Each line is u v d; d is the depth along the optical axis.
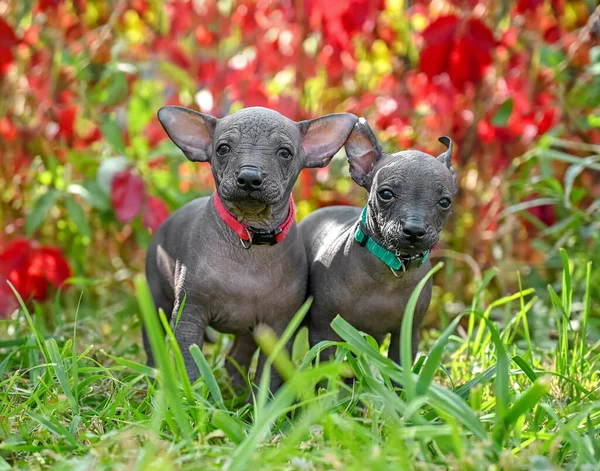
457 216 7.38
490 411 3.98
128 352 5.66
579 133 6.98
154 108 6.76
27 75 7.10
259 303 4.62
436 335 6.32
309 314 4.83
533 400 3.38
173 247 4.87
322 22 6.94
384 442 3.53
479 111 7.07
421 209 4.16
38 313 5.95
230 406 4.82
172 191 6.59
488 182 7.27
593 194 6.99
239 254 4.55
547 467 3.25
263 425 3.12
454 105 7.00
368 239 4.46
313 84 7.64
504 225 6.99
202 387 4.13
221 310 4.63
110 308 6.82
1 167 7.29
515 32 6.95
